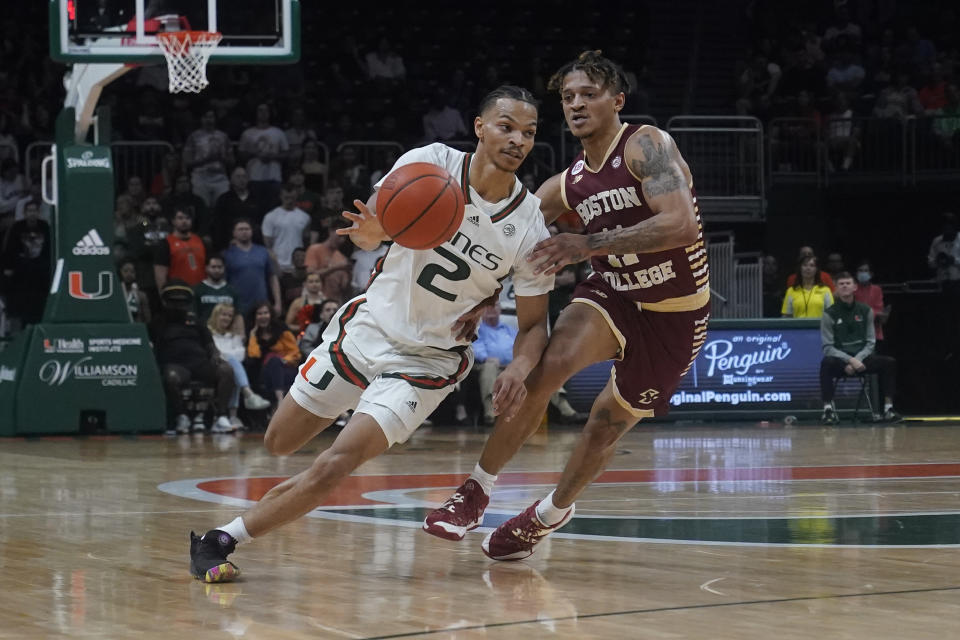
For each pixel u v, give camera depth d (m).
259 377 14.27
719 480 8.50
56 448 11.54
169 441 12.47
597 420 5.11
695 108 21.95
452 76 20.91
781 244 19.56
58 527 6.02
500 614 3.87
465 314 4.64
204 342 13.90
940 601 4.05
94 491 7.77
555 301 14.99
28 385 12.98
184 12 11.88
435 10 22.02
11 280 16.11
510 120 4.51
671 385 5.24
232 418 13.93
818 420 15.27
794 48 21.34
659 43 22.39
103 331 13.20
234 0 11.99
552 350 4.94
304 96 19.69
